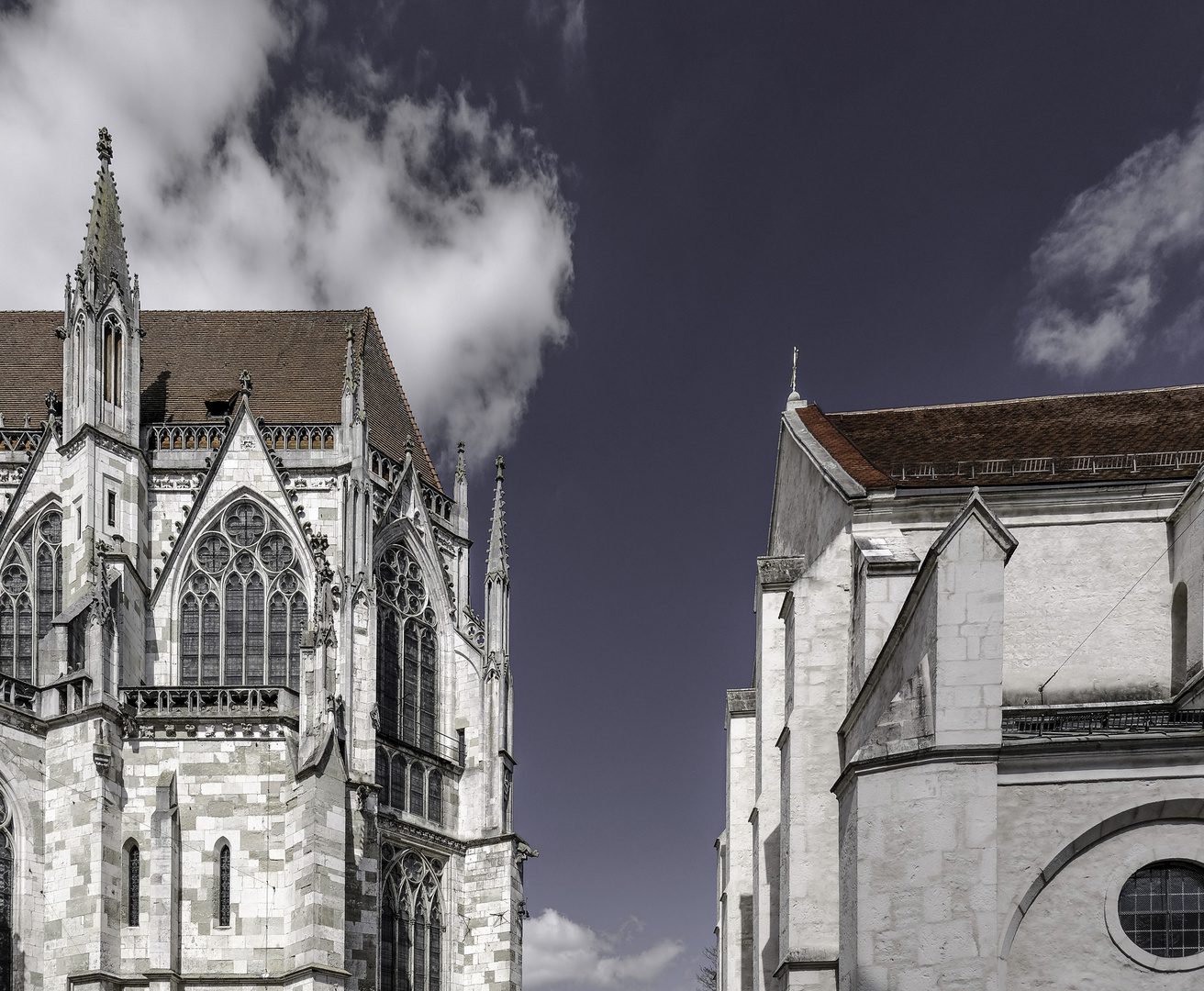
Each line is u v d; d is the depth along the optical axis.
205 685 57.34
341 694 55.03
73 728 46.12
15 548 58.62
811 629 32.75
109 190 61.34
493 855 60.69
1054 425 38.56
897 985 23.67
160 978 44.06
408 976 56.09
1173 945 23.45
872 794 24.84
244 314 71.88
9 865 44.47
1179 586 31.75
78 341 58.41
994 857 23.47
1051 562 32.66
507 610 65.38
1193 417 37.12
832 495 34.50
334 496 60.41
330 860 46.03
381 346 73.44
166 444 61.84
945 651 24.23
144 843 45.97
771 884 34.97
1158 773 23.67
